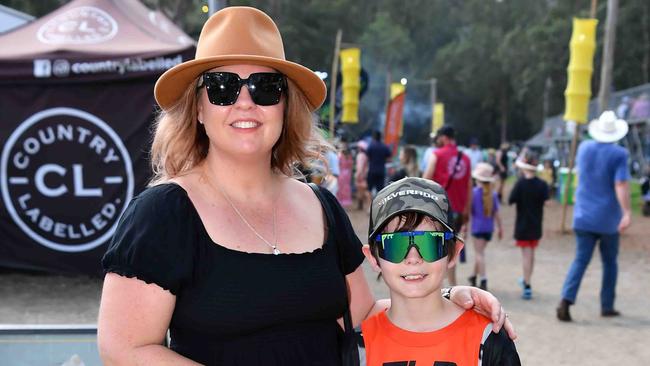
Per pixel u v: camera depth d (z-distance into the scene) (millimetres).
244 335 1646
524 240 6707
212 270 1624
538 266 8680
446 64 61844
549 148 34375
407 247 1849
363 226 11930
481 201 6902
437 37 66375
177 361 1547
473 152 17609
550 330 5598
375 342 1877
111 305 1544
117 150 6434
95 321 5363
